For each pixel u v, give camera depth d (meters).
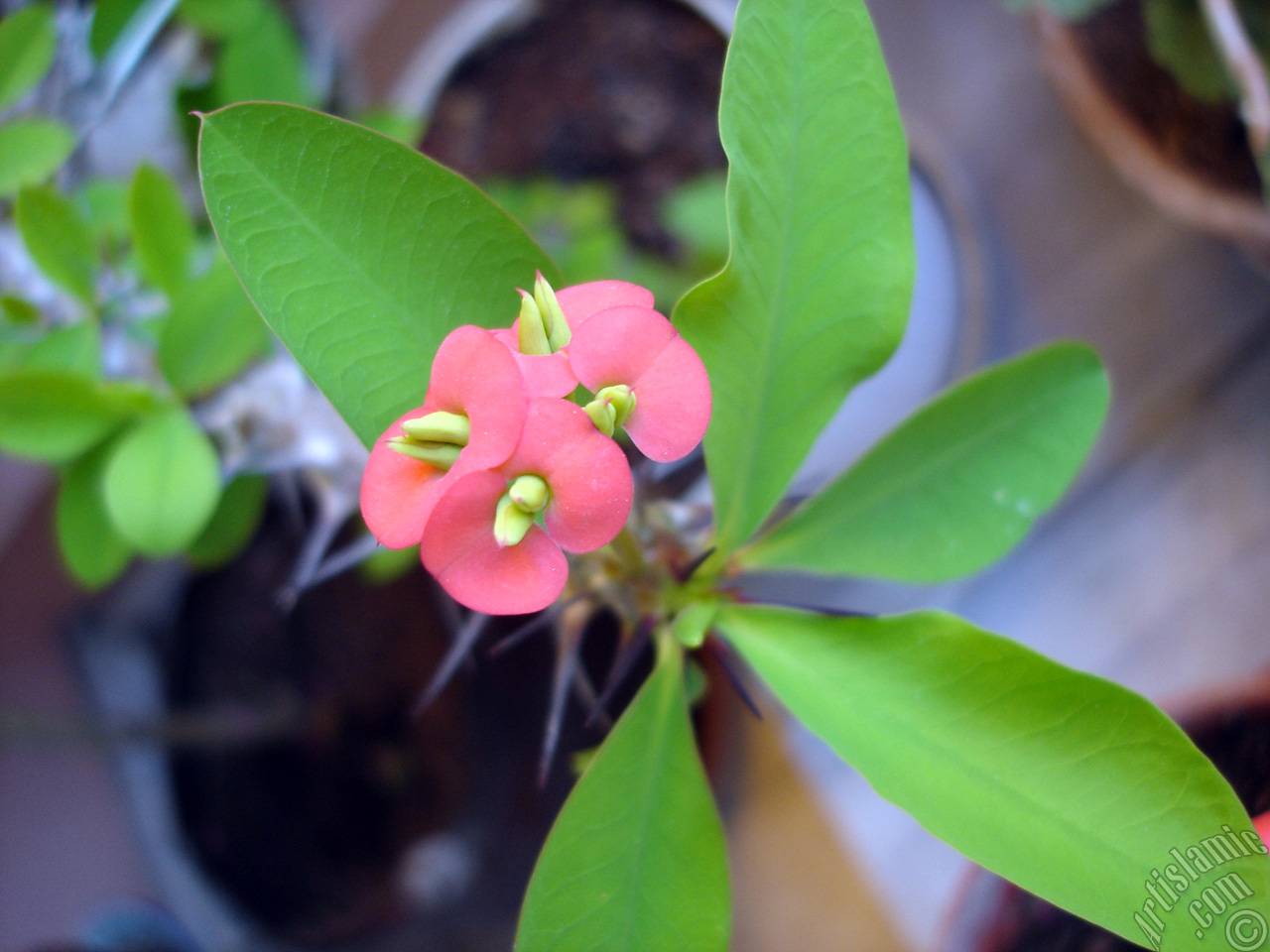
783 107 0.12
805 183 0.12
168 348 0.15
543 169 0.26
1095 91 0.24
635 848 0.13
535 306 0.11
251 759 0.25
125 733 0.23
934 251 0.25
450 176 0.12
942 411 0.15
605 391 0.10
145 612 0.26
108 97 0.18
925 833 0.26
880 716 0.13
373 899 0.25
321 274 0.12
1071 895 0.11
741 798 0.27
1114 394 0.27
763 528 0.18
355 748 0.25
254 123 0.11
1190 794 0.11
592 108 0.26
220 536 0.19
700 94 0.26
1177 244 0.27
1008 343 0.28
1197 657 0.26
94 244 0.16
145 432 0.16
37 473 0.26
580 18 0.27
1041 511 0.14
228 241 0.11
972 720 0.12
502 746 0.23
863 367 0.13
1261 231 0.22
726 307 0.13
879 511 0.15
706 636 0.14
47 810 0.28
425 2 0.29
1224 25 0.19
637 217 0.26
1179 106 0.23
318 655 0.25
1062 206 0.28
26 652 0.27
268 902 0.25
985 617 0.27
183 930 0.25
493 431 0.10
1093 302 0.27
